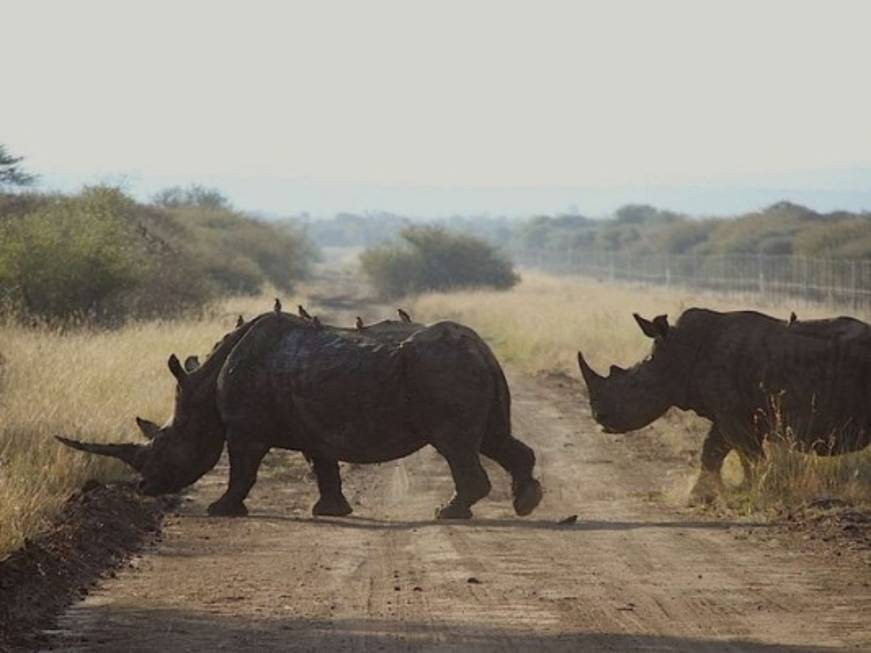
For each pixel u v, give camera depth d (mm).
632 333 132500
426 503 57344
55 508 47938
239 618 34438
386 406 52500
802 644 31359
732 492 54906
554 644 31406
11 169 184000
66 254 131750
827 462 54250
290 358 53594
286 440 54156
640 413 56250
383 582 38844
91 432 61750
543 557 42438
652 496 57312
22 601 35719
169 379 83188
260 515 54219
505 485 60938
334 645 31531
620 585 38125
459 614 34594
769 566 40750
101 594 37719
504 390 52906
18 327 110188
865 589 37438
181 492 59188
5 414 63125
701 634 32344
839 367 54312
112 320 133000
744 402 54906
